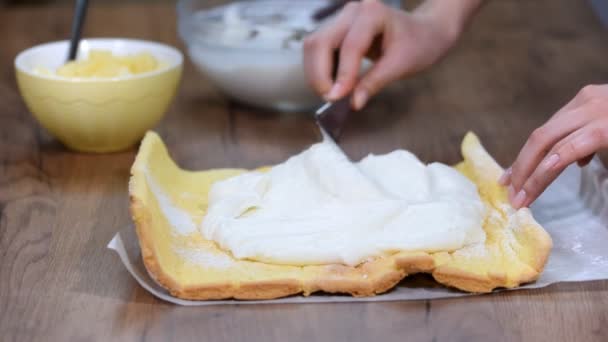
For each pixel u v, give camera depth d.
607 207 1.13
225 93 1.50
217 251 1.06
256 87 1.44
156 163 1.15
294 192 1.10
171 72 1.33
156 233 1.02
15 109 1.47
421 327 1.00
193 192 1.17
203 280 1.02
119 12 1.97
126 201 1.21
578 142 1.07
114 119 1.30
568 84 1.55
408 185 1.12
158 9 2.00
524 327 1.00
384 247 1.03
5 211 1.18
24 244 1.12
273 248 1.04
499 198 1.13
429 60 1.42
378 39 1.40
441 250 1.04
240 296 1.02
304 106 1.47
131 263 1.07
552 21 1.89
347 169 1.10
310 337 0.99
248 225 1.06
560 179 1.21
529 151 1.10
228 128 1.42
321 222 1.06
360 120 1.43
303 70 1.41
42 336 0.99
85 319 1.01
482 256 1.04
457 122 1.42
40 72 1.31
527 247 1.04
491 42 1.76
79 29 1.34
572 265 1.06
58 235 1.14
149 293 1.04
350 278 1.02
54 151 1.34
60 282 1.06
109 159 1.32
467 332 0.99
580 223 1.14
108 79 1.28
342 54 1.33
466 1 1.47
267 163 1.31
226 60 1.43
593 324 1.00
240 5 1.57
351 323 1.00
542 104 1.48
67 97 1.28
